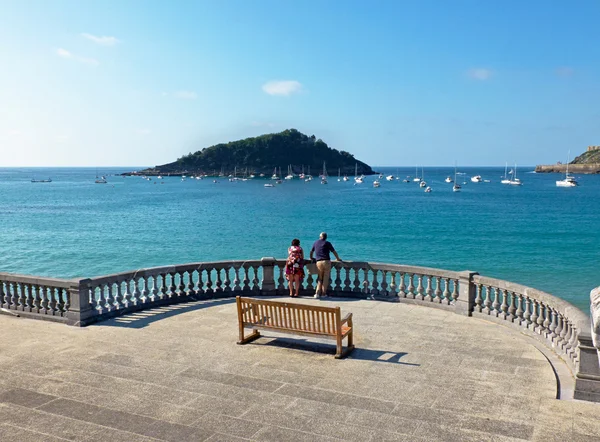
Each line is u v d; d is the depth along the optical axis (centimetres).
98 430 700
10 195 15475
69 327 1226
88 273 4003
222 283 1595
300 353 1038
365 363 978
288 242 5688
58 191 18100
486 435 686
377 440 673
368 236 6353
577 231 6862
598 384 792
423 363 977
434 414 753
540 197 14625
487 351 1049
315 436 684
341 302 1496
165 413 755
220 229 6950
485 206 11475
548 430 699
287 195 15988
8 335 1156
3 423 720
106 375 910
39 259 4612
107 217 8719
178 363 975
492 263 4534
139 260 4578
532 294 1145
